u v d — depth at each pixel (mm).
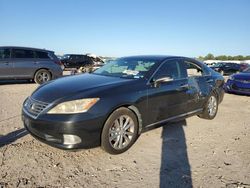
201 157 4062
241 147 4543
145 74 4637
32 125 3783
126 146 4145
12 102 7438
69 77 4949
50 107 3664
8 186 3045
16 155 3840
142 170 3582
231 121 6266
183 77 5320
